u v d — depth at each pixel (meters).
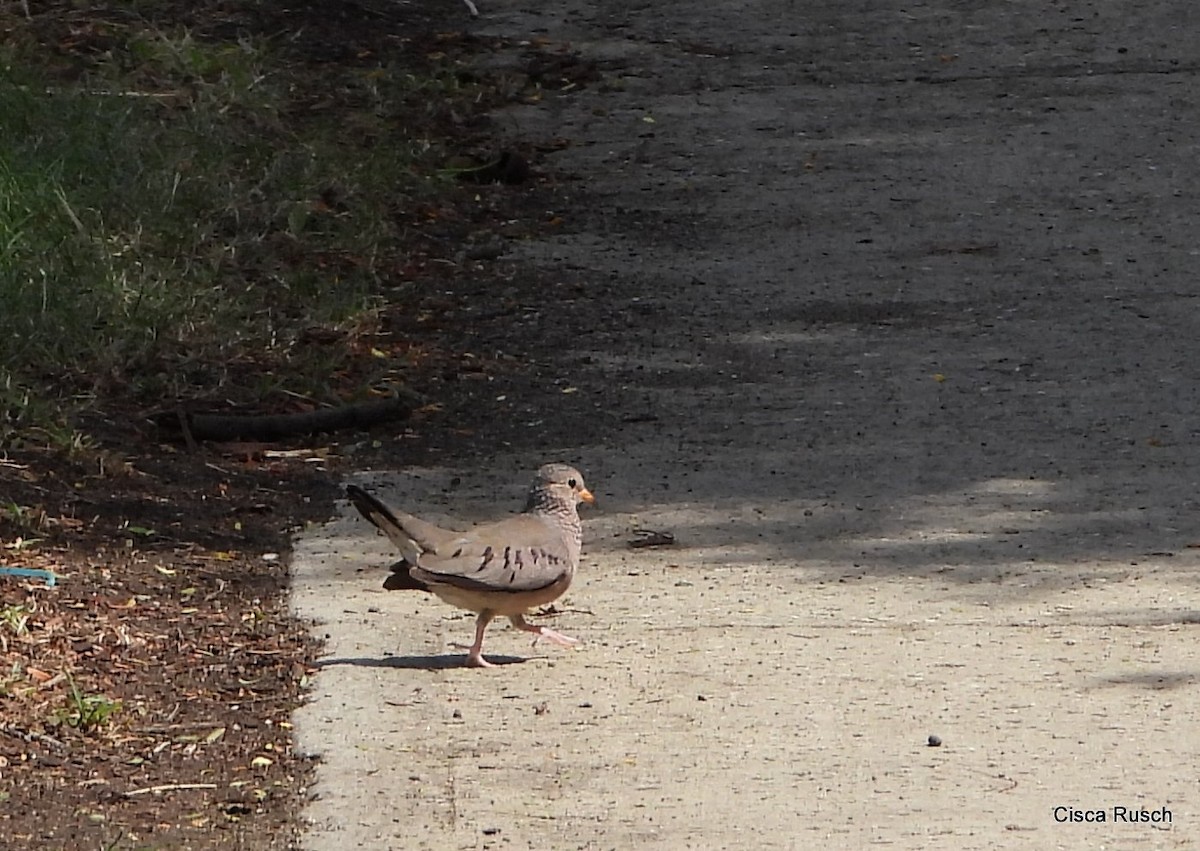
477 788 8.16
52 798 8.11
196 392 13.50
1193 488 11.71
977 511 11.41
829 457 12.36
